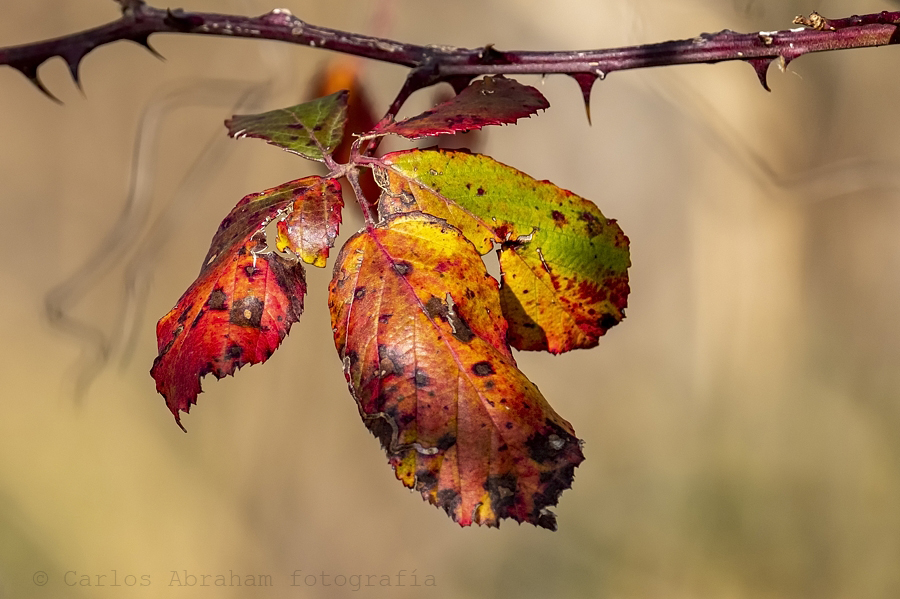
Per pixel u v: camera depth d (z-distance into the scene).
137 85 1.14
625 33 0.84
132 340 0.87
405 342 0.45
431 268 0.45
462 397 0.45
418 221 0.46
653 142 1.20
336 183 0.46
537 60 0.49
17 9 1.09
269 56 0.75
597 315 0.47
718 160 1.17
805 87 1.05
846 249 1.28
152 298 1.09
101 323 1.09
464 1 0.94
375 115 0.57
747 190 1.18
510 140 1.17
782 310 1.29
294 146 0.47
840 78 1.08
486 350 0.45
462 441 0.45
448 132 0.46
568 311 0.47
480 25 0.95
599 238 0.47
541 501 0.45
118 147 1.16
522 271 0.47
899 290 1.29
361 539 1.19
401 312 0.45
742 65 0.97
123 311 0.82
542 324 0.47
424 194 0.46
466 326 0.45
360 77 0.56
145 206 0.79
